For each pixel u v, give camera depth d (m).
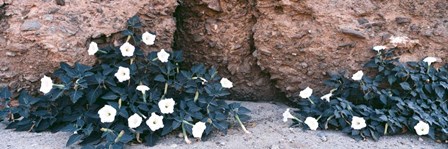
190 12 3.49
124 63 2.86
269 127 3.00
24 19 2.87
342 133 2.90
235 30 3.51
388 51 3.17
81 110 2.78
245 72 3.58
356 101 3.17
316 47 3.25
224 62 3.57
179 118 2.73
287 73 3.38
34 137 2.71
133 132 2.62
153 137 2.68
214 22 3.49
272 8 3.32
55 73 2.79
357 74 3.03
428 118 2.86
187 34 3.56
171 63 3.01
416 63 3.11
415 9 3.22
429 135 2.81
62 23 2.89
